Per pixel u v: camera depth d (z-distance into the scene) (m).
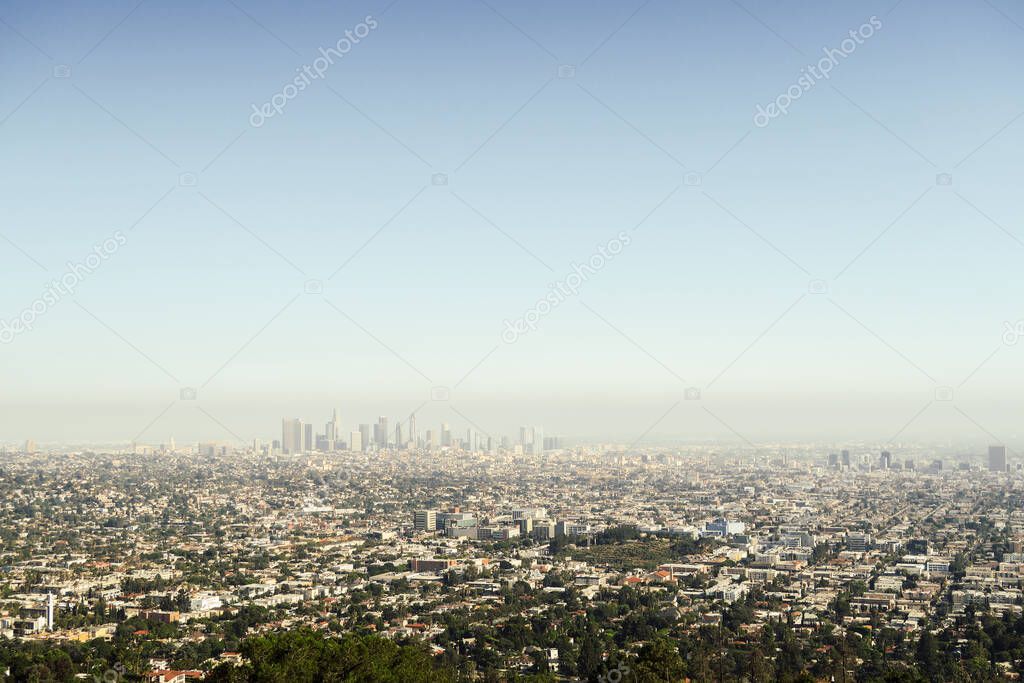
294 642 121.75
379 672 124.06
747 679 174.88
